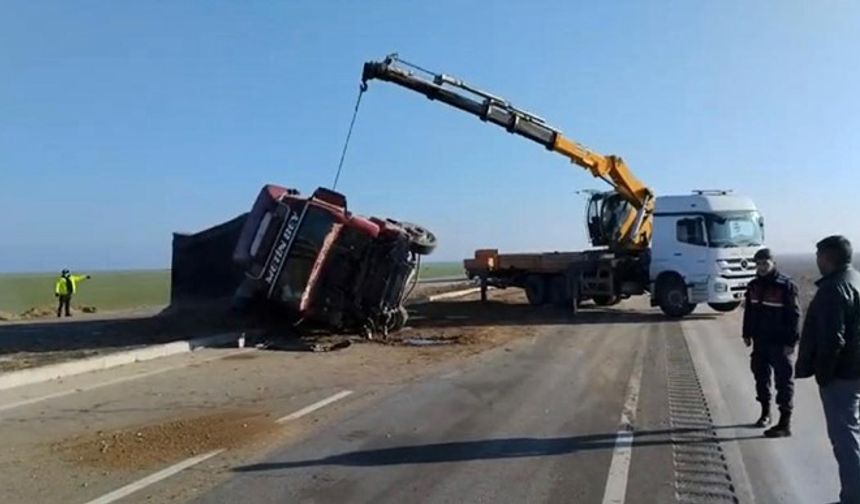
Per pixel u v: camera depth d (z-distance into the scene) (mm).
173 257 22266
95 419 8812
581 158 23984
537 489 6188
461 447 7488
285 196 17188
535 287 26469
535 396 10125
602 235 24906
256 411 9250
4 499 5938
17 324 22094
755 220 22031
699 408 9297
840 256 5891
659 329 18766
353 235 17125
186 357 14352
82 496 6012
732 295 21469
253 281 16984
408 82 22031
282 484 6312
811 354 5879
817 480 6449
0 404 9719
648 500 5922
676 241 21859
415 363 13406
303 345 16062
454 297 32281
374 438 7855
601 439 7793
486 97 22875
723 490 6180
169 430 8180
